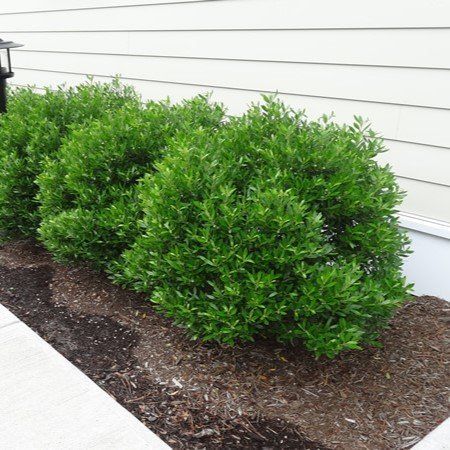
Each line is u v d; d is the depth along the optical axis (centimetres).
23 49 745
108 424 229
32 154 394
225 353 292
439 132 355
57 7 658
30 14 711
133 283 321
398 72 366
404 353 296
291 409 251
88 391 249
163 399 255
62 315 329
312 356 291
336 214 271
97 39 610
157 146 347
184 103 405
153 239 266
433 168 362
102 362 283
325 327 250
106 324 321
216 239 254
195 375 274
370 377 275
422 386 269
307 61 413
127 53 574
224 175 264
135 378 270
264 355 291
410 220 372
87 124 405
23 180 400
